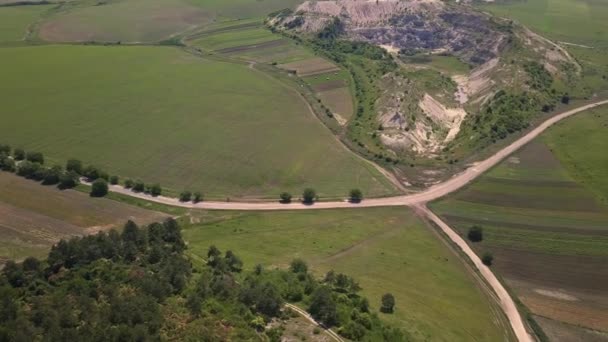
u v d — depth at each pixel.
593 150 186.88
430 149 197.75
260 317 100.94
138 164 182.62
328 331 100.56
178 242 135.62
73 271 111.81
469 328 113.38
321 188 172.50
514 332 116.06
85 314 94.94
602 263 136.62
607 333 115.81
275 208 162.62
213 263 127.12
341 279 119.94
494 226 152.25
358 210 161.62
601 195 163.25
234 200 166.38
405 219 157.12
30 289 105.88
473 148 192.12
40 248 134.00
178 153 189.88
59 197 159.88
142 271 111.56
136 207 159.12
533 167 178.62
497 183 171.25
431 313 116.19
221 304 103.81
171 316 97.12
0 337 85.69
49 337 87.00
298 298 111.94
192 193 167.62
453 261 139.75
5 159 172.88
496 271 136.00
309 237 148.12
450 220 156.12
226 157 187.88
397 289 124.62
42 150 188.00
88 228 145.25
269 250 140.88
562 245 143.25
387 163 185.75
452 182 173.50
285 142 197.88
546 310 122.75
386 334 102.31
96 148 191.12
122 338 87.25
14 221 145.50
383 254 140.50
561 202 160.75
